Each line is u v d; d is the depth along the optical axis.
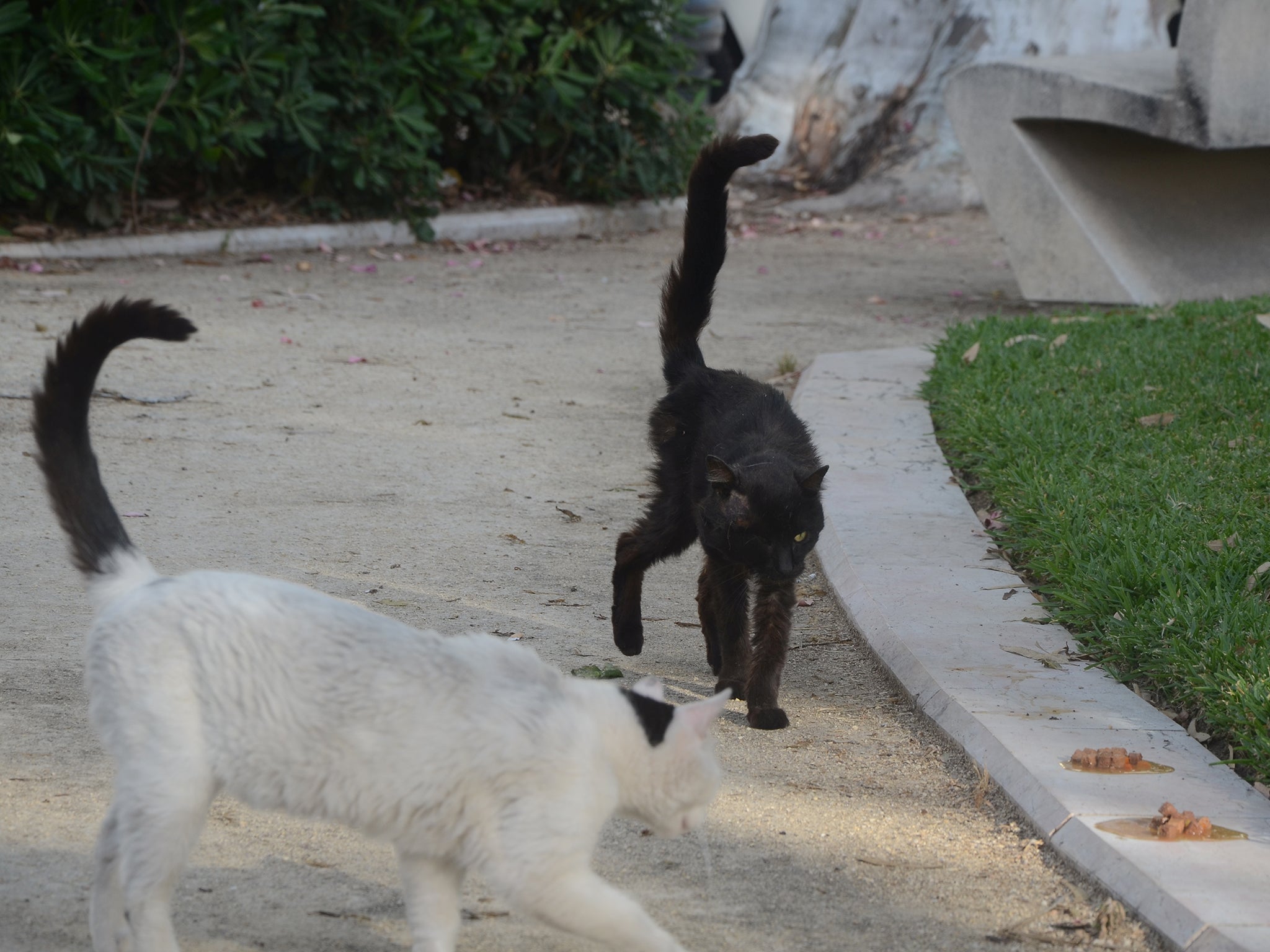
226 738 2.81
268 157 15.20
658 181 17.38
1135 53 13.06
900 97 20.09
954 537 6.04
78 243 12.95
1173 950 3.15
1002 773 4.00
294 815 2.91
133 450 7.29
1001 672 4.66
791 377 9.48
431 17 14.92
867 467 7.05
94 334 3.29
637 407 8.91
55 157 12.38
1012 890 3.50
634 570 5.15
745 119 20.77
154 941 2.82
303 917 3.24
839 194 19.92
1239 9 10.66
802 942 3.22
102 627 2.91
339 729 2.77
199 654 2.81
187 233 13.84
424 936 2.93
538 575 5.91
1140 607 4.94
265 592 2.93
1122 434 7.05
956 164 19.69
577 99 16.83
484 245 15.55
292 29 14.45
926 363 9.58
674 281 5.81
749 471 4.61
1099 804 3.72
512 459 7.62
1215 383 7.86
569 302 12.47
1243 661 4.36
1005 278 14.48
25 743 4.02
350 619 2.92
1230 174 12.70
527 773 2.76
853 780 4.14
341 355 9.90
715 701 3.08
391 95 14.86
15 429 7.48
